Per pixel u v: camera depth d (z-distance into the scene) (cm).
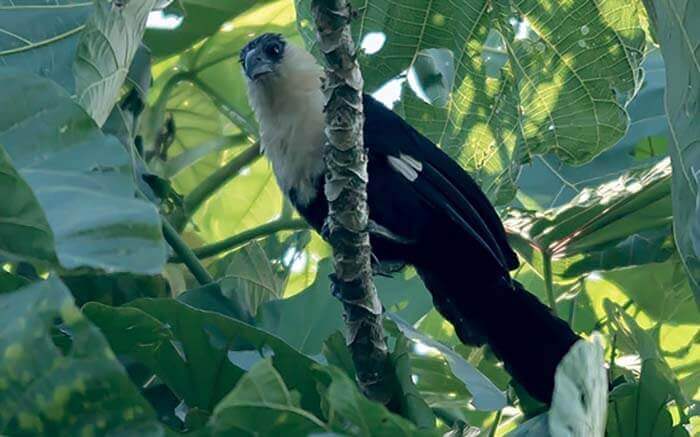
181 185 1346
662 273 1198
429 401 1032
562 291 1181
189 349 816
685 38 848
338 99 771
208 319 806
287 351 801
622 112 1141
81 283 938
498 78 1151
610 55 1127
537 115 1155
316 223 1063
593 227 1119
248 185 1355
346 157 782
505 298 1008
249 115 1280
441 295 1043
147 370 855
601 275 1219
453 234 1034
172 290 1069
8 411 563
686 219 855
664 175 1118
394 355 810
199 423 792
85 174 674
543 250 1123
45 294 561
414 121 1159
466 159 1169
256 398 607
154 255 593
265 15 1297
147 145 1196
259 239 1215
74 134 698
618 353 1088
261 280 1137
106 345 562
